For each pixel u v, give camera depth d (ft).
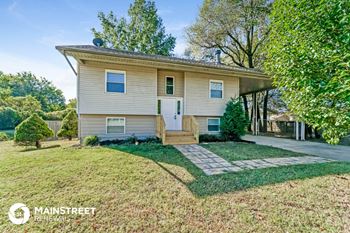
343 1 9.41
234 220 9.51
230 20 56.13
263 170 17.42
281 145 33.37
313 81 10.68
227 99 38.99
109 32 78.02
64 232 8.79
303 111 11.74
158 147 26.81
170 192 12.66
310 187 13.44
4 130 65.82
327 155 24.93
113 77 31.58
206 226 9.07
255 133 57.31
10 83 151.12
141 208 10.68
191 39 63.00
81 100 29.81
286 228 8.88
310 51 10.89
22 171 16.52
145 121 34.09
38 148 28.68
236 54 65.31
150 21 80.12
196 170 17.24
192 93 36.55
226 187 13.47
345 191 12.81
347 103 9.41
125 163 18.61
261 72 37.70
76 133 42.19
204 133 37.58
